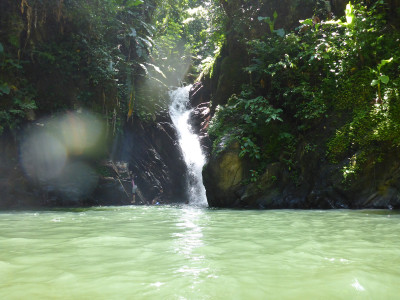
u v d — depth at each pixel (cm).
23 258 221
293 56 1060
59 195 1051
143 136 1414
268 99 1075
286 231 364
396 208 702
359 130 780
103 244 275
